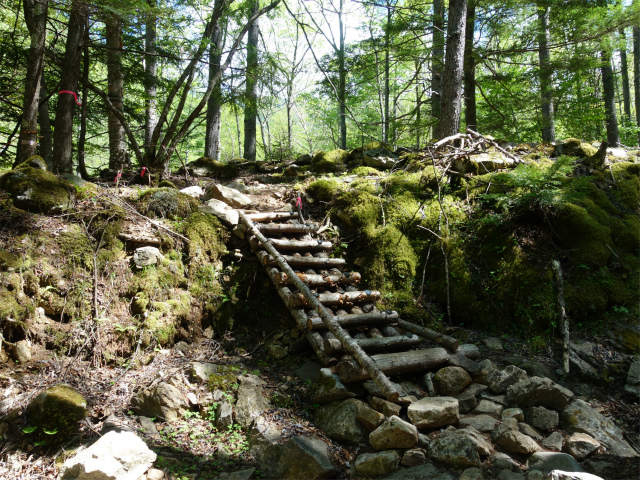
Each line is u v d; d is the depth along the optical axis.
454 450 2.99
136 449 2.79
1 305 3.53
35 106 5.59
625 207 5.78
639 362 4.01
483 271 5.04
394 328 4.35
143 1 5.55
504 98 10.41
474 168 6.02
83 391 3.44
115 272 4.26
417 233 5.38
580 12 7.72
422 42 9.14
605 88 11.72
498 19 8.48
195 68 7.10
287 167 7.57
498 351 4.36
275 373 4.05
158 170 6.98
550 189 5.14
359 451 3.16
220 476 2.92
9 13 9.65
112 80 7.88
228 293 4.79
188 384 3.66
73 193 4.74
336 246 5.45
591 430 3.31
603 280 4.75
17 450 2.88
